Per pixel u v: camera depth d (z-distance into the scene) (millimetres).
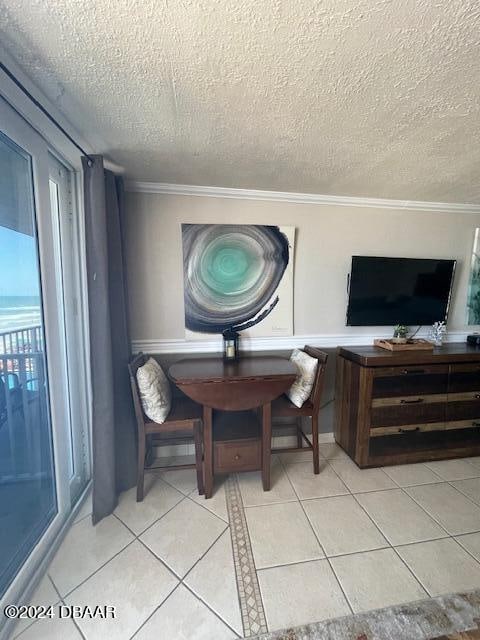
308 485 2008
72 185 1781
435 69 1022
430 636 1138
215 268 2258
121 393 1895
